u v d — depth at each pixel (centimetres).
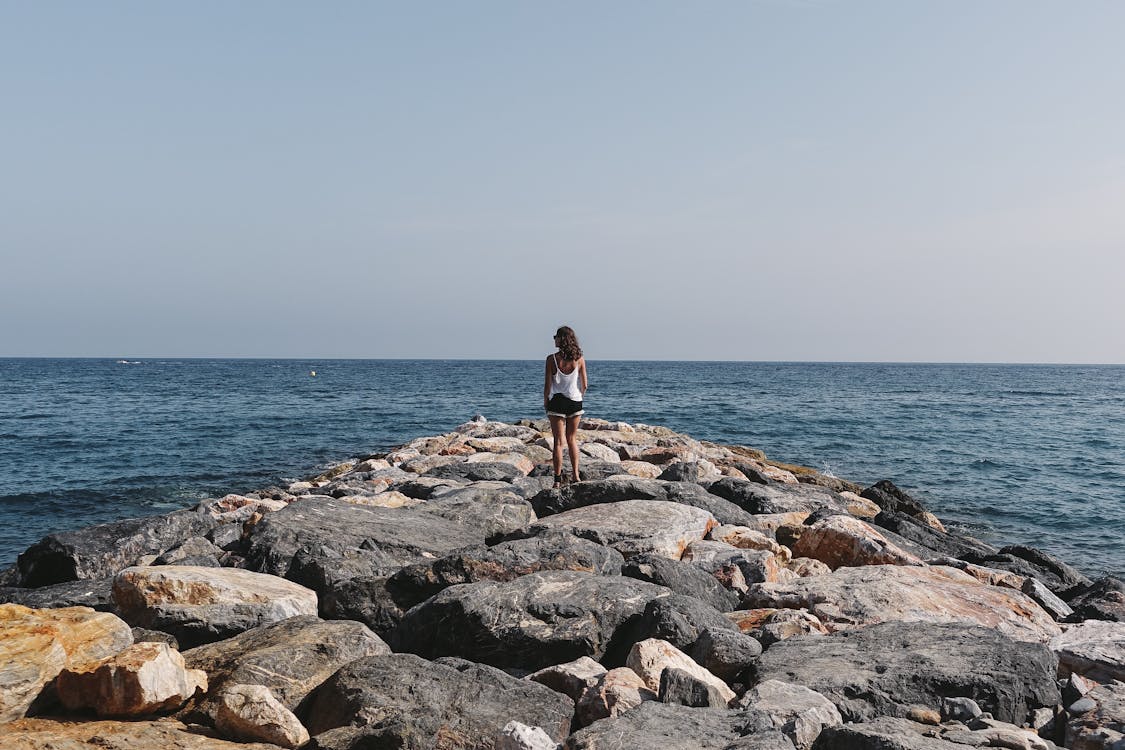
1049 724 568
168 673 529
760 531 1176
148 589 703
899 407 6059
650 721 493
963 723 546
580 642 666
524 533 954
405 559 910
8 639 543
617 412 5078
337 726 534
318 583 850
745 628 739
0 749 454
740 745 449
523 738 473
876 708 555
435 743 494
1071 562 1678
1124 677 632
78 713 521
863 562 1019
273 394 7094
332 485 1666
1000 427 4488
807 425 4431
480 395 7256
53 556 1070
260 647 616
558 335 1246
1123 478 2739
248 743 505
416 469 1761
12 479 2500
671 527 991
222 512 1455
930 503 2286
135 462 2859
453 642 677
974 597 812
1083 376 17688
